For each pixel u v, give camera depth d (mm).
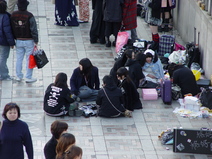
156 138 24781
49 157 18234
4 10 29344
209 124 26328
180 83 29031
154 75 30688
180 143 23234
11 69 32969
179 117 27031
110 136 24859
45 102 26625
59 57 35000
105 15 35781
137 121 26469
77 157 15008
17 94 29359
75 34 39594
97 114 26828
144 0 43375
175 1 40469
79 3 41656
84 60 28016
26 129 19328
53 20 42500
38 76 31859
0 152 19109
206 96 27797
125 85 26969
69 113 26594
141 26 41938
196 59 33500
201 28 33469
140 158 22938
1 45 30219
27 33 29812
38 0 47781
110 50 36688
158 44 35656
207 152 23234
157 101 28891
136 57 30297
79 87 28594
